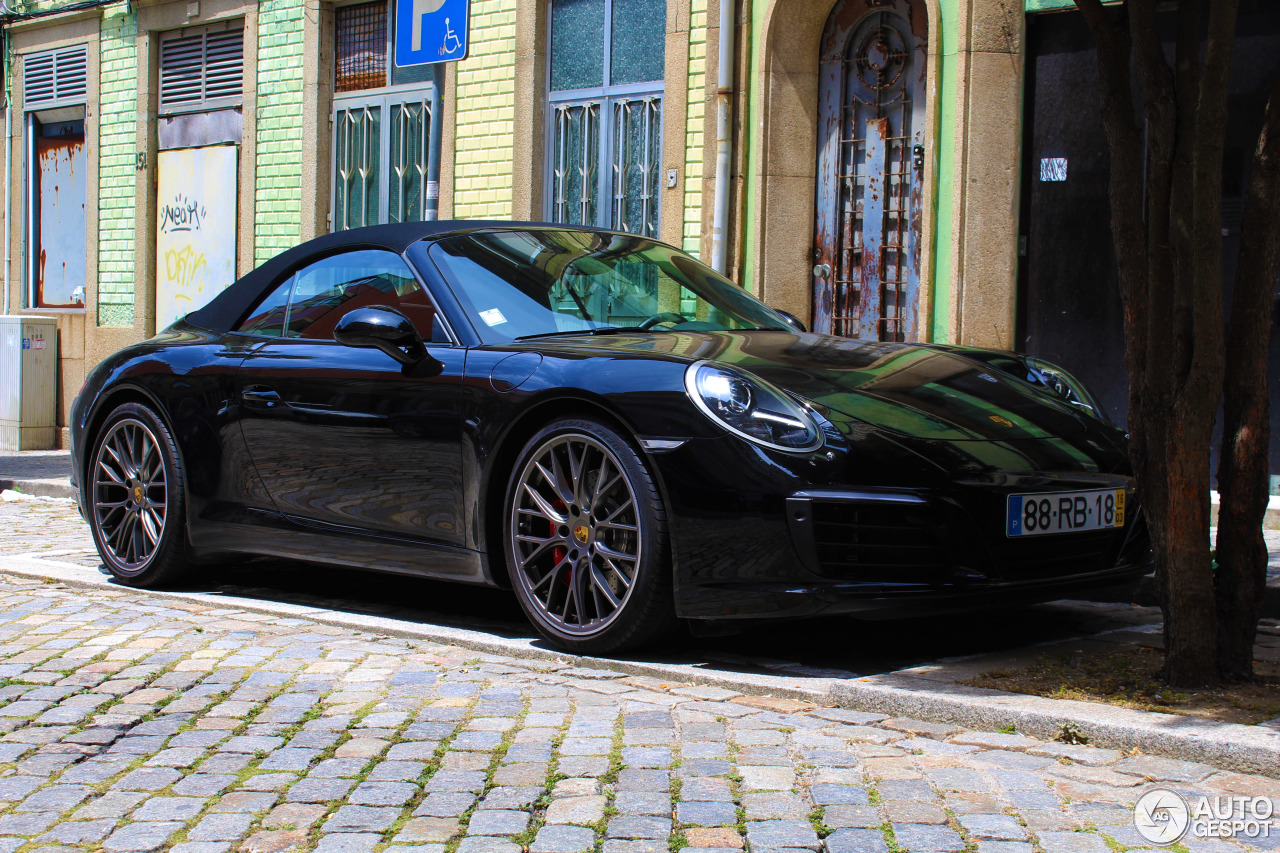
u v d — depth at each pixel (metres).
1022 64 7.52
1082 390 4.37
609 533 3.71
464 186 10.45
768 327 4.56
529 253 4.58
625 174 9.55
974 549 3.48
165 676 3.58
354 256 4.74
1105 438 3.96
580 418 3.75
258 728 3.08
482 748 2.91
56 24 13.98
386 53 11.12
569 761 2.81
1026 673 3.40
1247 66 6.80
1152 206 3.14
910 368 4.04
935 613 3.45
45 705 3.30
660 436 3.54
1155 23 3.09
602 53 9.66
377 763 2.81
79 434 5.31
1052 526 3.62
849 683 3.29
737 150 8.66
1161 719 2.88
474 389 3.99
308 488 4.50
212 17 12.38
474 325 4.21
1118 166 3.22
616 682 3.50
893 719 3.12
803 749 2.88
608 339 4.11
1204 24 6.89
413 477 4.16
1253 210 3.11
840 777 2.68
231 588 5.06
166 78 13.02
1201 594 3.16
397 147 11.04
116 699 3.35
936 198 7.82
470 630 4.14
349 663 3.74
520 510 3.89
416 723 3.11
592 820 2.45
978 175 7.63
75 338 13.83
